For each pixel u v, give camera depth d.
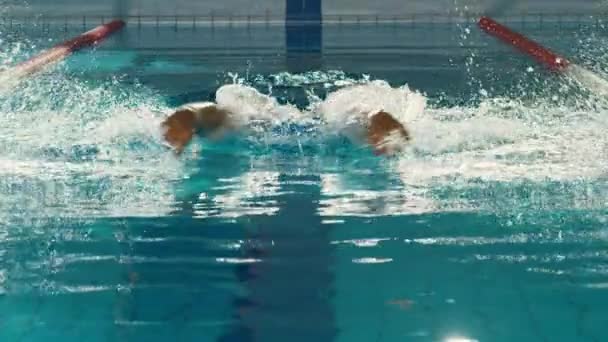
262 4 7.39
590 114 3.59
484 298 1.86
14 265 2.06
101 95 4.00
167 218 2.40
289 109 3.35
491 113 3.59
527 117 3.52
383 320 1.75
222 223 2.36
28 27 6.68
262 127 3.22
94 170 2.85
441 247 2.18
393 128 3.13
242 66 5.06
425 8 7.35
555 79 4.52
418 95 3.59
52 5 7.31
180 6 7.34
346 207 2.50
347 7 7.38
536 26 6.83
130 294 1.88
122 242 2.21
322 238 2.24
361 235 2.27
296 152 3.09
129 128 3.28
